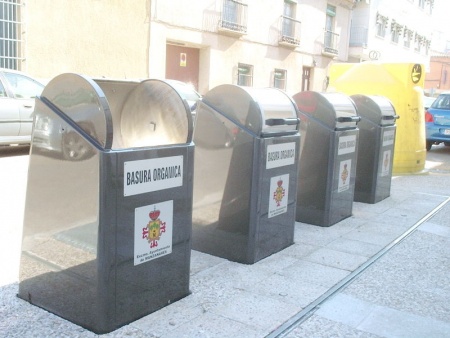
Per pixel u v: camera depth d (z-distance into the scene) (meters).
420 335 3.02
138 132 3.55
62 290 2.97
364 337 2.96
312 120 5.21
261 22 21.75
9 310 3.07
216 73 19.66
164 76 17.11
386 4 34.84
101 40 14.74
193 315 3.13
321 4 26.44
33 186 3.05
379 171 6.50
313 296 3.49
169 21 16.97
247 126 3.95
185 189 3.24
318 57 27.00
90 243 2.78
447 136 12.76
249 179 3.97
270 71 22.98
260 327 3.01
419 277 3.95
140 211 2.92
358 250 4.55
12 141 9.02
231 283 3.66
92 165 2.70
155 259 3.09
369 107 6.36
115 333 2.85
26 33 12.77
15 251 4.17
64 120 2.81
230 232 4.13
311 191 5.32
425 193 7.34
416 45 45.34
